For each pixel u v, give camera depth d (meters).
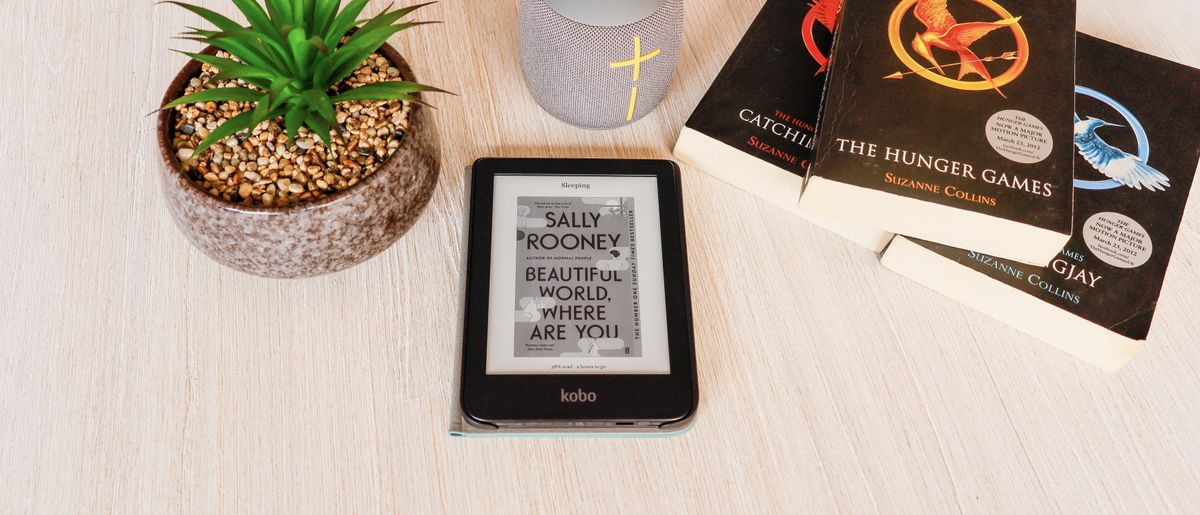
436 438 0.42
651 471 0.42
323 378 0.43
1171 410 0.44
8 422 0.41
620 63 0.44
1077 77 0.49
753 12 0.56
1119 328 0.42
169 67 0.52
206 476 0.40
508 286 0.44
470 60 0.53
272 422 0.42
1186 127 0.48
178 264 0.46
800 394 0.44
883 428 0.43
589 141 0.51
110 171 0.48
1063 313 0.43
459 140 0.50
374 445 0.42
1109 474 0.43
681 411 0.41
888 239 0.47
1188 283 0.48
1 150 0.48
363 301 0.45
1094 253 0.44
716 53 0.55
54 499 0.39
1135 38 0.56
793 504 0.41
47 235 0.46
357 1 0.39
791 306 0.46
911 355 0.45
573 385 0.41
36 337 0.43
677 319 0.43
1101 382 0.45
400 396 0.43
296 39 0.35
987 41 0.46
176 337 0.44
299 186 0.38
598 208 0.47
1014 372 0.45
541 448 0.42
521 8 0.45
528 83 0.50
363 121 0.41
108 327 0.44
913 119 0.43
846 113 0.43
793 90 0.49
